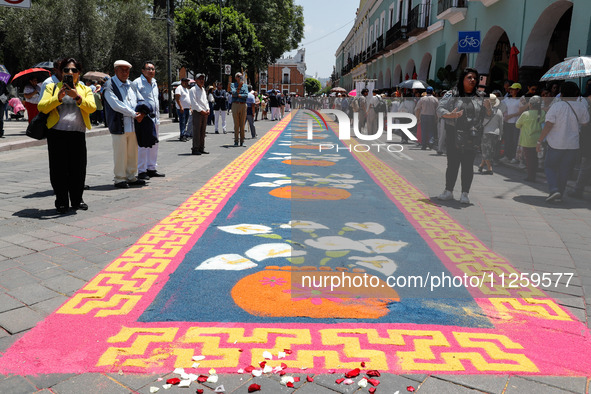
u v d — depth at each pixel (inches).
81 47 860.0
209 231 158.7
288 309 100.7
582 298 94.4
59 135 180.7
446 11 585.6
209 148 418.6
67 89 175.3
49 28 837.8
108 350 86.9
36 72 435.5
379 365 82.0
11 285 116.1
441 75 558.3
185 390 75.8
